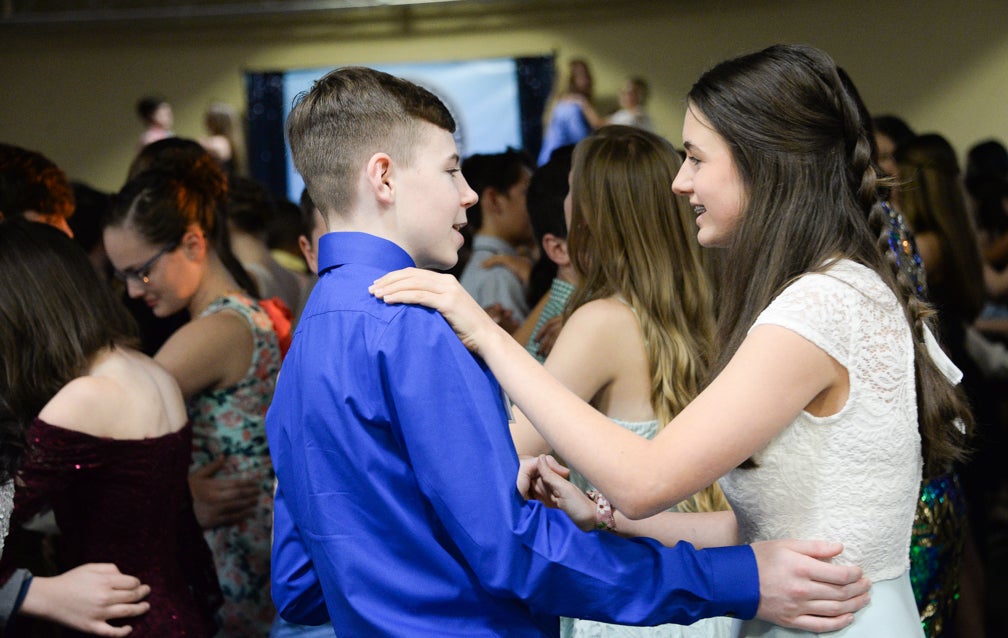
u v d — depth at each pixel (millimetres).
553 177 2771
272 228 4730
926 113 8328
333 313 1614
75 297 2201
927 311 1704
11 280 2162
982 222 5246
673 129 8750
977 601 3625
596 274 2262
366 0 8875
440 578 1593
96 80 9383
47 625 2229
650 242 2225
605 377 2199
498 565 1533
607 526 1841
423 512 1602
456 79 8992
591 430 1563
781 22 8500
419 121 1641
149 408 2234
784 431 1599
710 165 1675
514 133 8953
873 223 1670
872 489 1594
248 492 2766
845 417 1569
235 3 9227
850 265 1613
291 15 9211
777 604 1615
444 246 1677
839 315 1554
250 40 9273
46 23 9156
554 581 1568
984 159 5758
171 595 2223
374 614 1582
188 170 2826
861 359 1562
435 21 9070
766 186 1635
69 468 2113
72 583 2096
